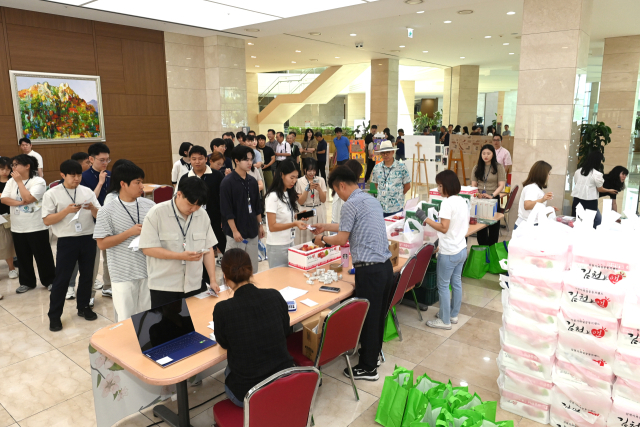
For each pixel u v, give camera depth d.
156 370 2.18
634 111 11.55
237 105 10.52
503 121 28.34
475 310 4.60
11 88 7.21
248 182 4.12
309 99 18.97
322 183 5.25
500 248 5.57
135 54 8.91
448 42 12.26
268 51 13.72
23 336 4.02
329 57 15.24
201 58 10.15
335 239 3.22
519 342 2.79
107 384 2.53
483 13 8.82
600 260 2.43
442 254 4.00
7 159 5.17
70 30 7.89
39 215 4.88
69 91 7.93
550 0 6.14
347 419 2.89
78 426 2.84
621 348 2.40
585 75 6.50
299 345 3.01
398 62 15.91
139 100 9.08
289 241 4.10
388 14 7.82
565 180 6.39
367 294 3.11
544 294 2.65
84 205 4.01
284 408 2.00
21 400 3.10
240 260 2.23
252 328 2.15
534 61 6.39
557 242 2.62
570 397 2.64
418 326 4.25
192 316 2.79
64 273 4.09
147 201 3.30
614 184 6.08
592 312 2.47
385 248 3.16
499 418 2.88
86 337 4.00
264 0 7.23
